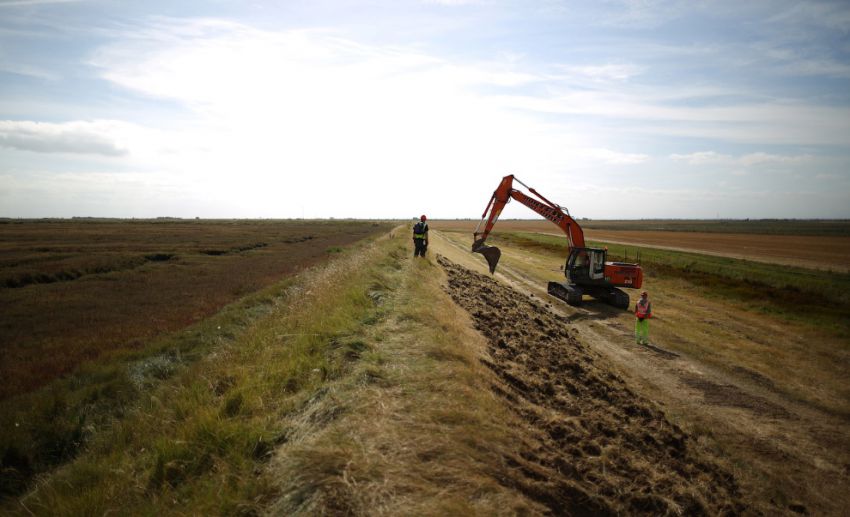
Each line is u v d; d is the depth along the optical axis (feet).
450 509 12.62
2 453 22.07
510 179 66.95
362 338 26.40
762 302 68.85
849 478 24.13
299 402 19.16
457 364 23.72
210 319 47.50
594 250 64.69
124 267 91.45
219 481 14.57
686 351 44.06
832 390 35.45
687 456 23.48
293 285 60.54
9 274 73.51
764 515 20.57
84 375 32.86
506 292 64.75
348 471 13.62
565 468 18.06
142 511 13.98
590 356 38.86
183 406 20.79
